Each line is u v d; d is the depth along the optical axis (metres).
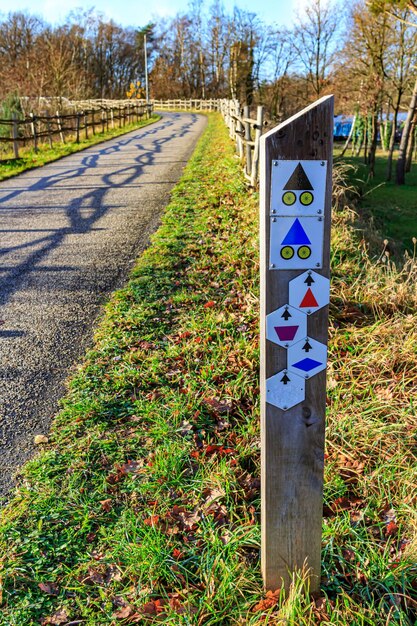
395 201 19.30
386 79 26.09
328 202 1.87
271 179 1.82
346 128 45.81
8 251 6.73
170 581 2.30
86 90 40.53
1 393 3.65
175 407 3.43
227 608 2.18
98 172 12.47
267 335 1.96
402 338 4.27
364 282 5.17
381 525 2.60
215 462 2.99
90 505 2.69
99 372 3.87
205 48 62.47
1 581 2.27
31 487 2.80
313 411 2.05
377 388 3.67
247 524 2.59
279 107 41.25
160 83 65.44
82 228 7.68
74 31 56.25
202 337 4.32
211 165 12.23
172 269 5.85
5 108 19.20
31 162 14.12
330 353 4.08
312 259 1.91
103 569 2.36
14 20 53.56
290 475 2.10
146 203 9.07
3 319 4.79
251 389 3.66
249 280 5.38
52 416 3.41
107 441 3.14
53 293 5.35
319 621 2.10
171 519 2.60
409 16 22.83
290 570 2.21
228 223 7.31
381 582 2.27
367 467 2.98
